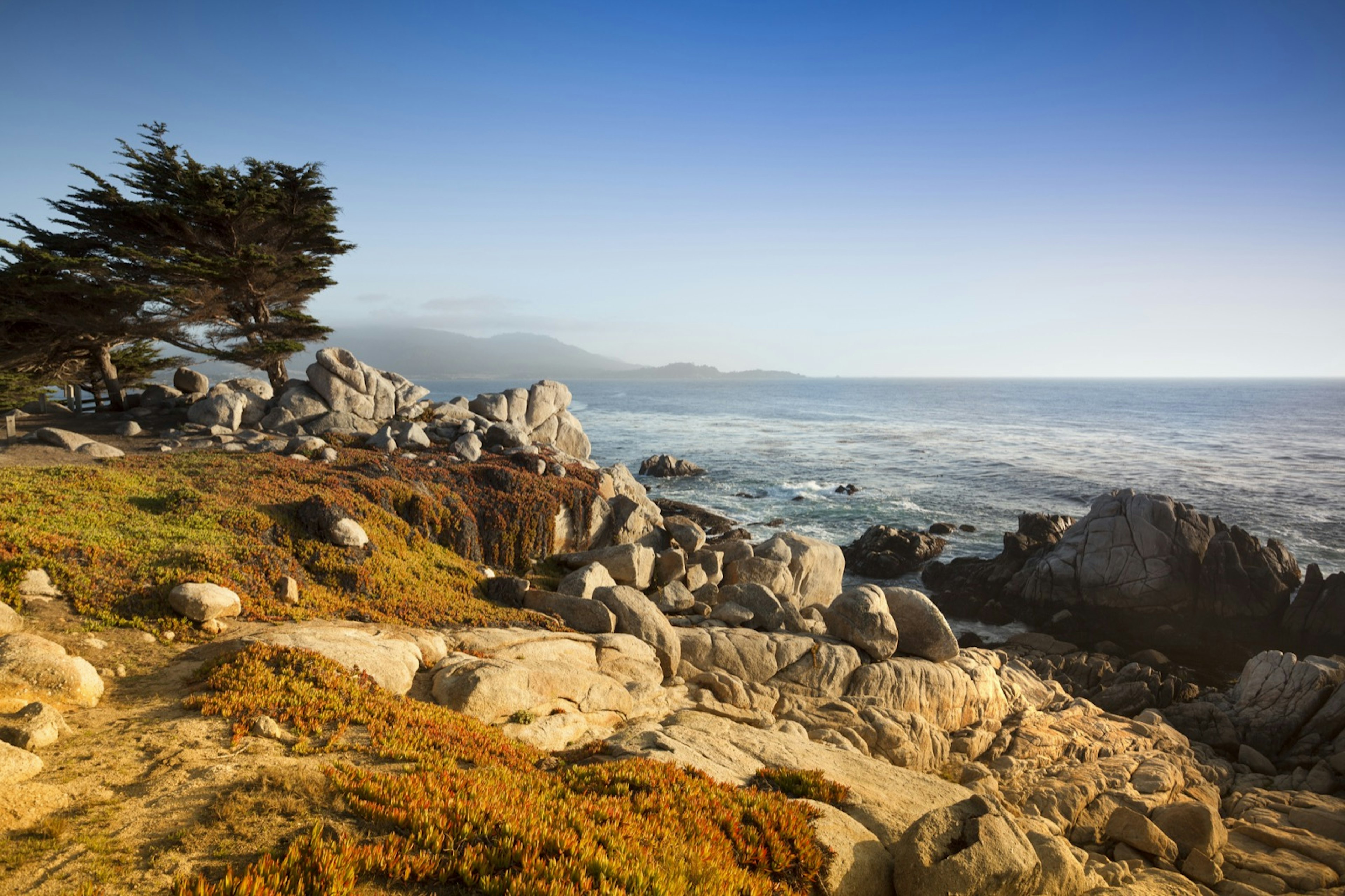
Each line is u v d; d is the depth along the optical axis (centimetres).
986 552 5831
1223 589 4541
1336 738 2845
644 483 8425
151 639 1612
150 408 4606
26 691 1216
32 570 1708
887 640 2575
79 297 4203
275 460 3083
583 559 3094
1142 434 13988
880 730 2261
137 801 938
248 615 1838
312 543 2331
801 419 17938
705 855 981
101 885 754
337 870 771
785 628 2692
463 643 1948
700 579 3209
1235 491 7819
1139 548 4716
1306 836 2002
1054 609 4716
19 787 925
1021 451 11169
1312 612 4312
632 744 1490
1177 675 3794
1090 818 2109
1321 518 6638
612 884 833
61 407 4809
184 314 4525
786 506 7231
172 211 4197
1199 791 2364
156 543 2041
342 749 1177
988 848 1162
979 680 2677
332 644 1612
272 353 4472
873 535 5781
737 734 1716
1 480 2402
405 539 2697
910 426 15650
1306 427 15750
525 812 974
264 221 4550
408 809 936
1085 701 2958
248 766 1059
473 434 3881
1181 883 1723
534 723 1602
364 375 4272
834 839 1161
